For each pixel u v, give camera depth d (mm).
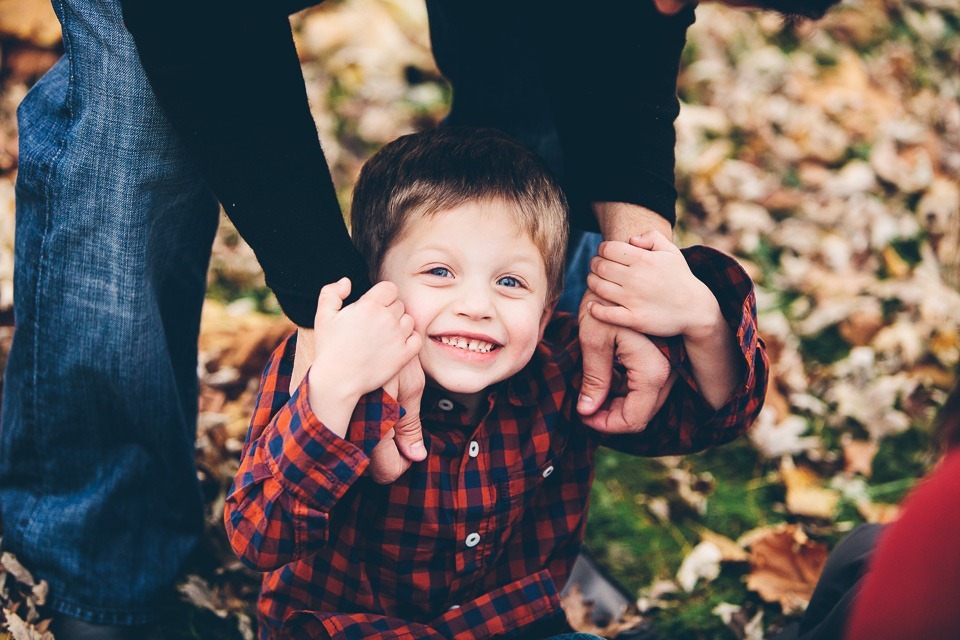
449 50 1891
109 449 1651
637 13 1458
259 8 1178
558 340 1678
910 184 3363
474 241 1407
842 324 2805
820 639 1392
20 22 2857
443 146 1493
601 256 1486
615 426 1547
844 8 4047
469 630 1500
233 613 1856
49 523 1646
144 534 1728
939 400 2617
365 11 3516
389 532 1471
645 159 1497
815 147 3471
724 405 1558
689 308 1459
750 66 3748
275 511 1288
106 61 1386
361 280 1312
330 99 3260
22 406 1597
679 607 2033
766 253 3064
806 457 2430
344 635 1440
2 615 1632
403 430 1381
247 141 1213
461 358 1406
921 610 918
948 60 4043
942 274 3078
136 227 1477
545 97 1875
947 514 910
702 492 2340
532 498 1579
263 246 1266
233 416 2266
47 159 1443
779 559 2098
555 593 1550
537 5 1488
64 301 1509
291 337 1453
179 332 1714
